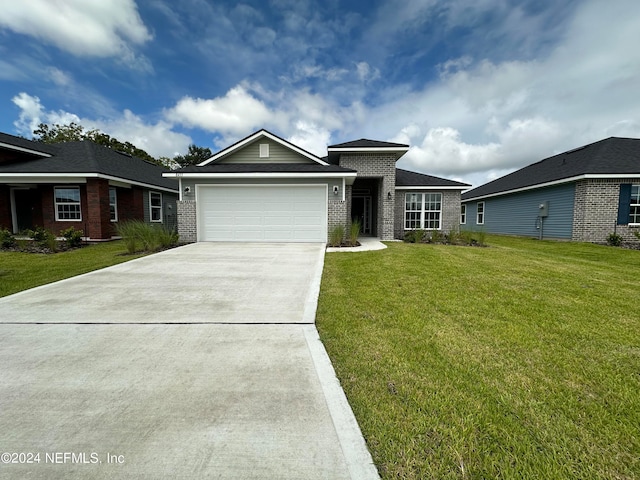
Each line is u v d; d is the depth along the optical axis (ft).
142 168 57.16
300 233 35.91
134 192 48.93
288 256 26.55
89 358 9.25
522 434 6.00
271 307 13.76
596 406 6.87
